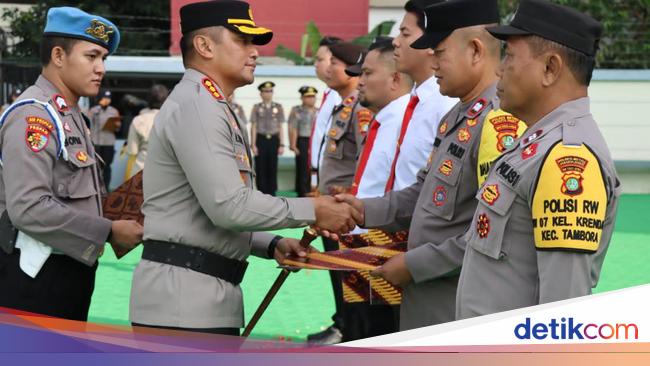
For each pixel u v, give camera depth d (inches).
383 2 692.7
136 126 380.2
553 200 94.0
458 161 130.7
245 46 127.3
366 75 182.1
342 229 136.5
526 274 99.0
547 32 99.5
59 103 143.6
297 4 686.5
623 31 642.2
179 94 124.3
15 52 684.7
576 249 92.6
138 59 599.2
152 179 125.3
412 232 136.8
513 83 102.0
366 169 181.8
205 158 119.1
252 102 611.2
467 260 105.7
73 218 137.9
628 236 406.6
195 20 126.0
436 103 159.2
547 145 97.0
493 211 100.5
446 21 131.0
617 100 609.3
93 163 146.6
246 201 120.0
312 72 610.2
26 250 140.9
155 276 123.9
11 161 137.1
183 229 123.5
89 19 145.4
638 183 613.9
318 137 270.8
